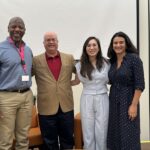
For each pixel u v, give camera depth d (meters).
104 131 3.23
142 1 4.56
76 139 3.88
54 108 3.44
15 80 3.16
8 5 4.33
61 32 4.46
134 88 3.07
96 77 3.22
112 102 3.15
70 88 3.53
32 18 4.40
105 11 4.46
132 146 3.07
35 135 3.61
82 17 4.46
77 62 3.51
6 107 3.18
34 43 4.43
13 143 3.41
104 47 4.48
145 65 4.63
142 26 4.59
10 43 3.19
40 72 3.43
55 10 4.43
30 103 3.32
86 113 3.25
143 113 4.71
